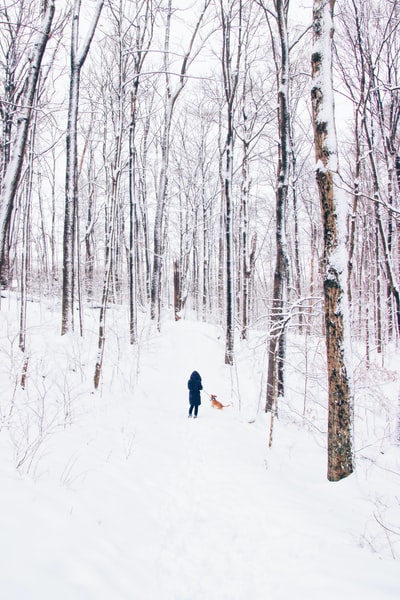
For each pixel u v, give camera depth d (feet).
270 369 32.76
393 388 36.47
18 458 14.58
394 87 24.27
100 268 102.27
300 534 13.23
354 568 10.92
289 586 10.50
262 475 18.95
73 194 39.93
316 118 19.15
